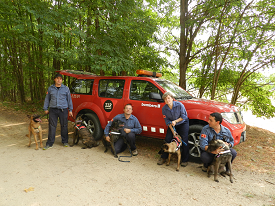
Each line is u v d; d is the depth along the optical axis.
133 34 7.41
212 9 6.62
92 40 6.46
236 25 6.36
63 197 2.54
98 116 4.86
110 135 4.14
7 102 13.54
